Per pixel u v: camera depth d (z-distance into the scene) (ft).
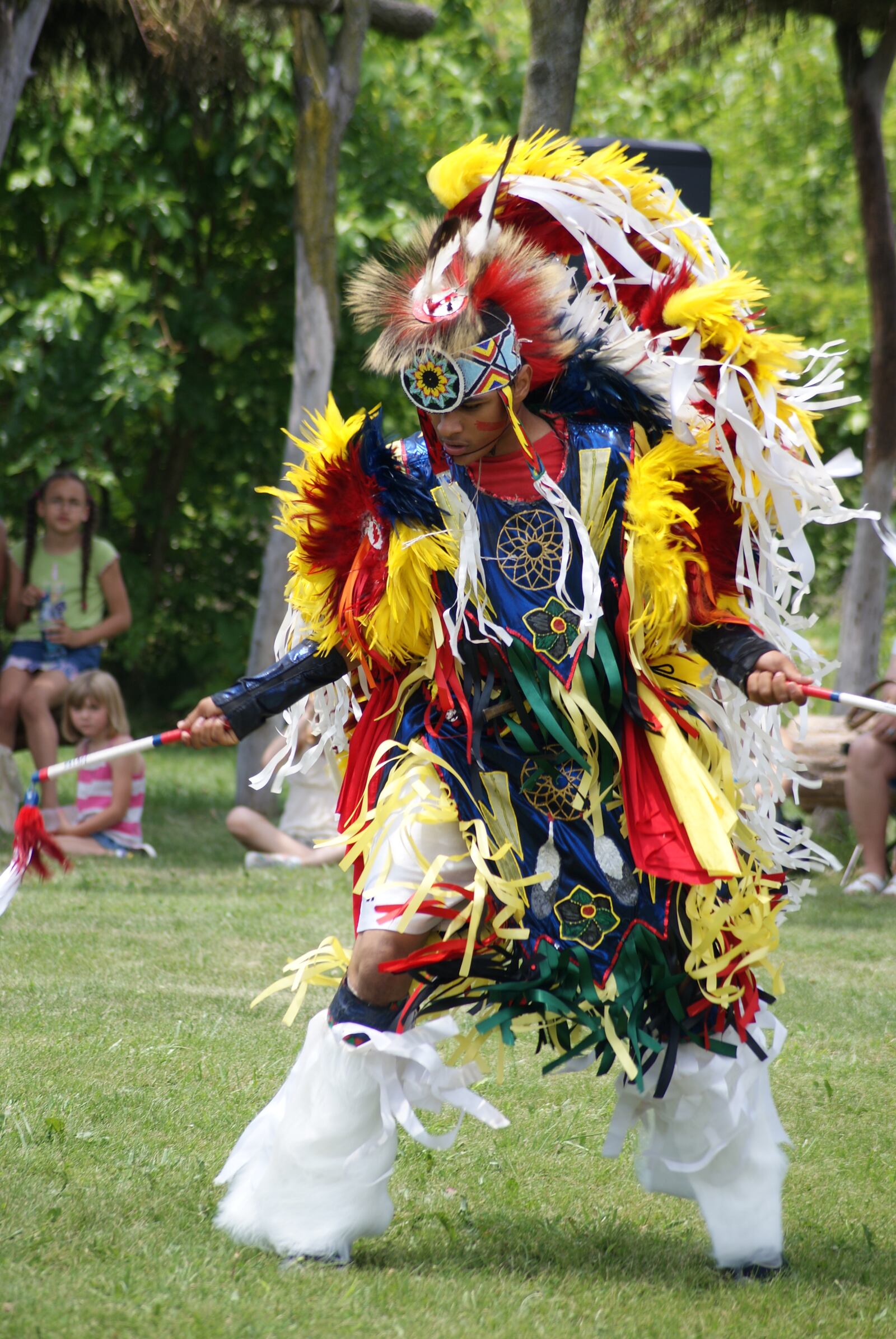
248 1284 20.31
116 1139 26.37
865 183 70.69
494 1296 20.40
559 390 21.84
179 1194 23.80
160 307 102.32
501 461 21.44
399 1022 20.93
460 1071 21.38
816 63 124.16
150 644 119.03
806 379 110.42
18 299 97.86
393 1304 19.83
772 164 137.69
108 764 62.34
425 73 111.45
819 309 129.80
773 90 129.59
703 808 20.66
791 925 50.90
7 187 98.07
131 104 78.95
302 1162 21.24
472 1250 22.35
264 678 22.82
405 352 20.86
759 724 23.22
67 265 102.83
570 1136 28.17
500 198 22.85
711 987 20.86
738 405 21.36
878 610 72.54
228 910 49.24
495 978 21.27
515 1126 28.71
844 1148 27.86
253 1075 30.66
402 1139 27.53
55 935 44.27
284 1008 36.60
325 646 22.53
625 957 20.94
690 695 22.21
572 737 21.18
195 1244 21.68
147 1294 19.71
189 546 120.88
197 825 72.54
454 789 21.04
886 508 72.08
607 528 21.39
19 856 23.36
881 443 71.92
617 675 21.07
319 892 53.93
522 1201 24.70
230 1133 27.07
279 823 71.00
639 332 21.85
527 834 21.11
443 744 21.27
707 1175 21.63
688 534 21.77
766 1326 19.51
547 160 23.02
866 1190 25.62
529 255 21.43
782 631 22.00
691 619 21.62
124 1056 31.60
